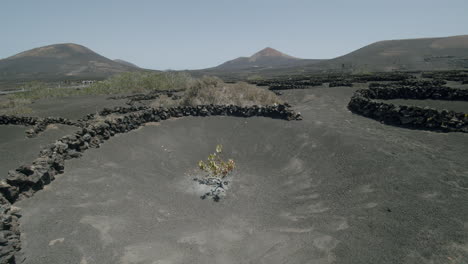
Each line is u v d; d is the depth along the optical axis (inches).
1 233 165.6
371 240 185.5
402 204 220.2
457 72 1353.3
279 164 343.6
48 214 208.7
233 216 239.6
